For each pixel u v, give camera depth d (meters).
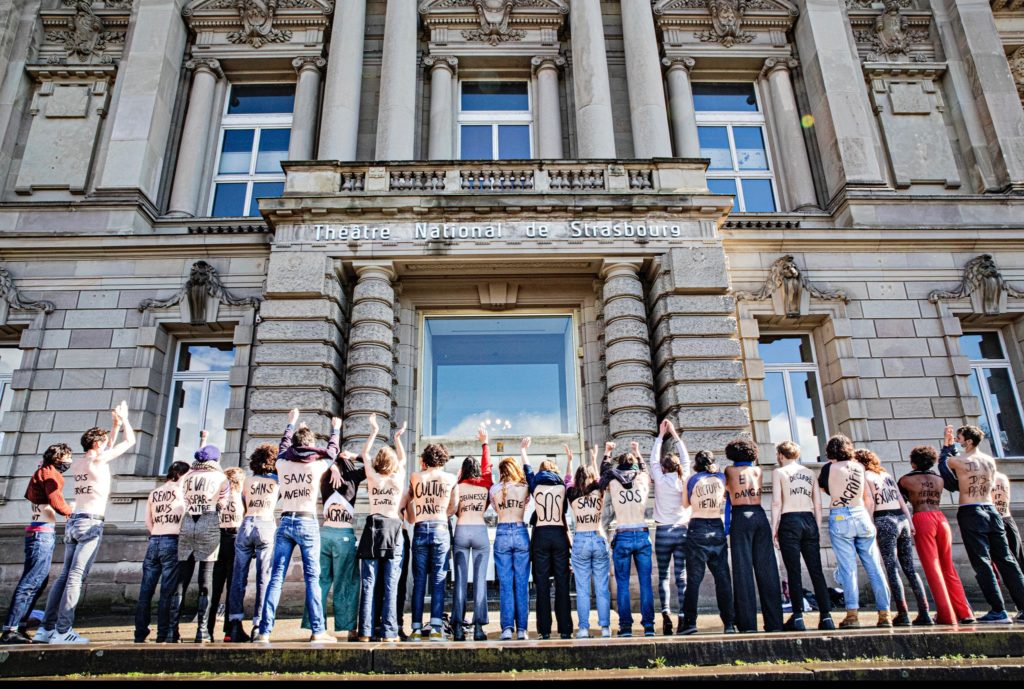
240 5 18.69
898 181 17.48
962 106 18.27
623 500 8.43
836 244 15.34
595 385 14.47
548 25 19.08
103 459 8.33
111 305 14.74
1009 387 15.47
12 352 15.25
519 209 14.07
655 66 17.69
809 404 15.12
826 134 17.55
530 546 8.59
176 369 15.12
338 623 8.20
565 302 15.13
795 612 7.85
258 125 18.59
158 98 17.06
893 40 19.28
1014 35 19.86
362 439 12.76
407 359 14.48
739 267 15.16
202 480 8.26
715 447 12.82
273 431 12.74
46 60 18.22
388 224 14.05
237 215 17.69
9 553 13.02
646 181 14.62
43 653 6.54
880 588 7.91
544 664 6.51
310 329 13.38
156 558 7.99
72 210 15.83
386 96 16.88
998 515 8.44
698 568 7.91
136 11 18.06
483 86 19.17
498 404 14.88
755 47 19.22
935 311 15.12
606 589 8.30
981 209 16.64
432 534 8.19
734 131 19.05
